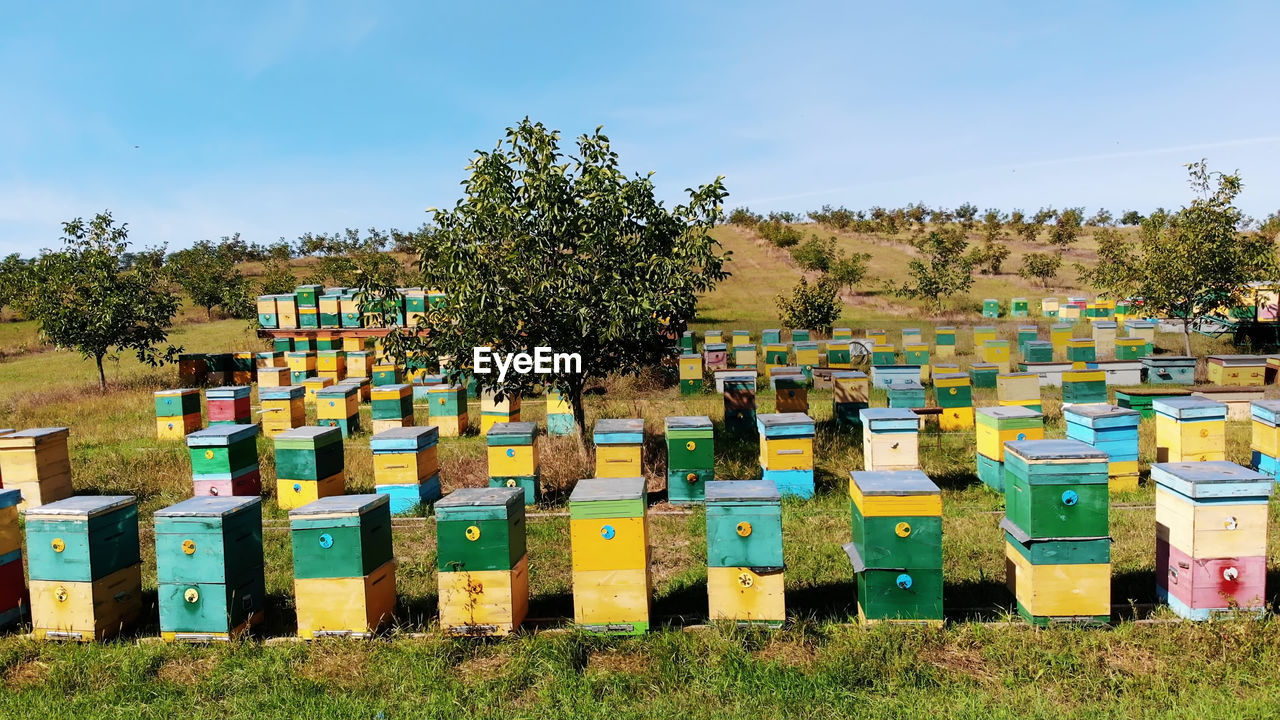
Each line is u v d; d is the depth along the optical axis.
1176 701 5.69
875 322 41.44
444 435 16.80
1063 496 6.59
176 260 28.19
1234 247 22.94
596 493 6.96
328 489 11.69
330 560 6.92
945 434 15.42
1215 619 6.63
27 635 7.26
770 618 6.77
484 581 6.89
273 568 9.17
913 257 70.56
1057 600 6.65
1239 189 22.58
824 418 17.58
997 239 82.38
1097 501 6.57
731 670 6.20
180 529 6.93
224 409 16.61
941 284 46.22
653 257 12.02
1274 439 10.86
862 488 6.67
